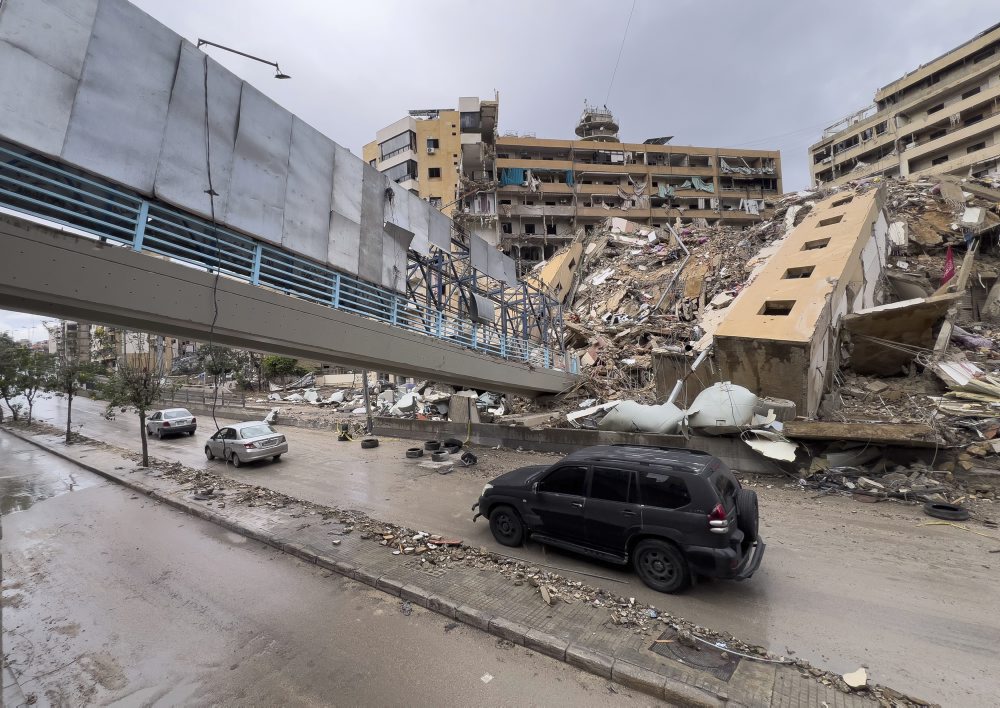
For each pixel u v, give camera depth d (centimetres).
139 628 561
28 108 609
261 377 4253
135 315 732
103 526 948
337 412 2836
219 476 1401
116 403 1498
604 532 648
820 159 6038
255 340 930
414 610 584
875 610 555
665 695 418
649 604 575
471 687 440
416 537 803
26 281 609
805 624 529
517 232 5681
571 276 3719
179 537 869
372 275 1188
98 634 550
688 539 576
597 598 580
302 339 988
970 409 1199
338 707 418
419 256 1399
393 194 1293
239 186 874
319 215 1046
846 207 1977
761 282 1648
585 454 727
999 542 745
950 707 397
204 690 448
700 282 2706
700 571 570
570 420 1700
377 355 1193
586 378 2222
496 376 1709
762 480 1152
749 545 618
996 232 2212
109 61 694
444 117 4788
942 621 529
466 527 882
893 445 1062
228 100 863
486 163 5500
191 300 788
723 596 593
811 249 1803
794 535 802
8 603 630
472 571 667
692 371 1525
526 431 1666
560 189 5691
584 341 2647
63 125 639
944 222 2420
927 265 2211
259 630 549
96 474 1455
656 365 1603
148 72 741
